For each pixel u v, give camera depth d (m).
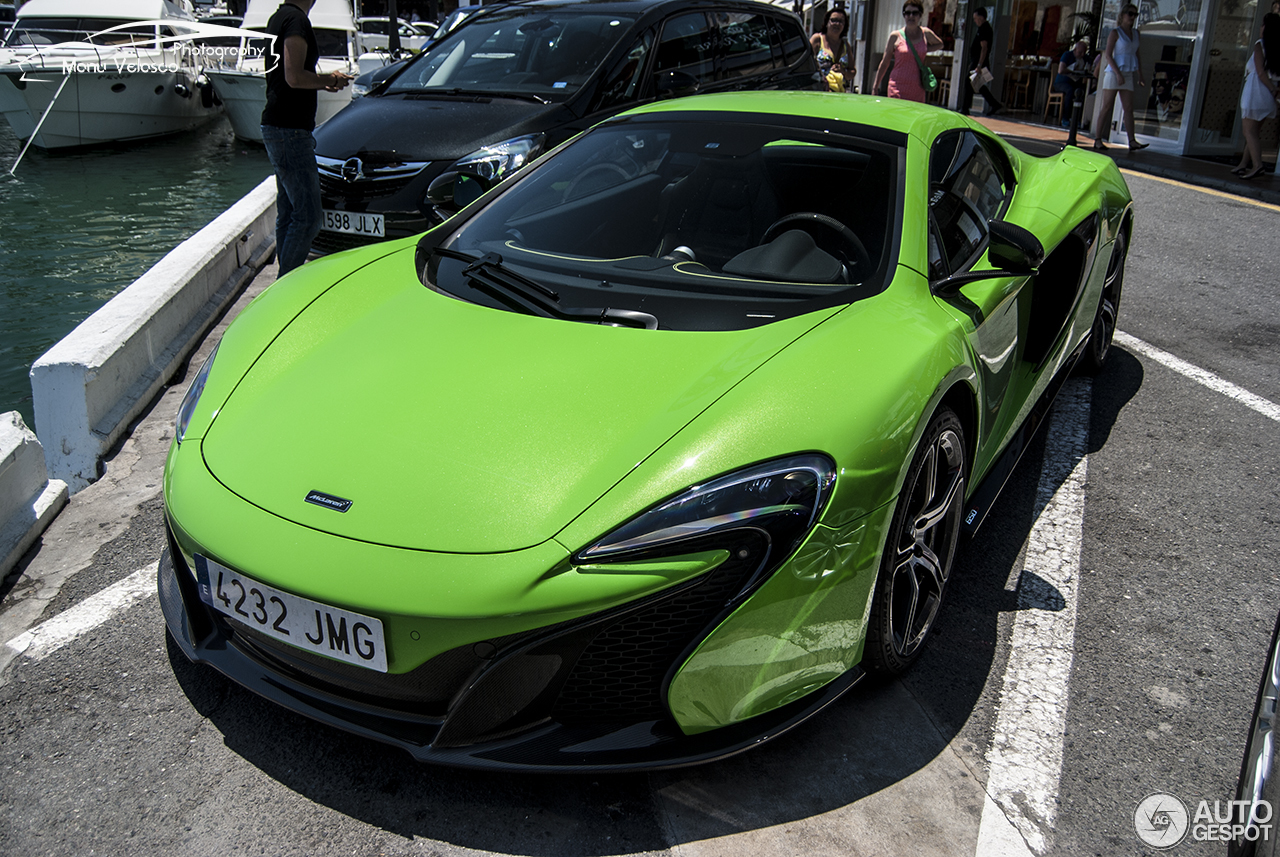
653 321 2.23
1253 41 10.62
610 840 1.82
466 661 1.73
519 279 2.44
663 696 1.78
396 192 4.83
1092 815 1.92
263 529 1.82
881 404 1.95
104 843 1.80
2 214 12.02
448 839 1.81
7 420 2.97
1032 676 2.33
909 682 2.30
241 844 1.80
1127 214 3.94
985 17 14.24
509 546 1.72
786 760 2.03
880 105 3.00
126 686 2.22
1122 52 11.44
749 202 2.58
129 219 11.95
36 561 2.75
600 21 5.56
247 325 2.45
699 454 1.81
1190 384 4.23
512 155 4.78
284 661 1.90
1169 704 2.25
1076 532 3.01
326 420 2.02
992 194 3.11
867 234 2.47
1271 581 2.76
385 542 1.74
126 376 3.71
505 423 1.94
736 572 1.76
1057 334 3.23
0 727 2.08
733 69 6.15
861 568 1.90
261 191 6.89
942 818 1.90
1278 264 6.38
